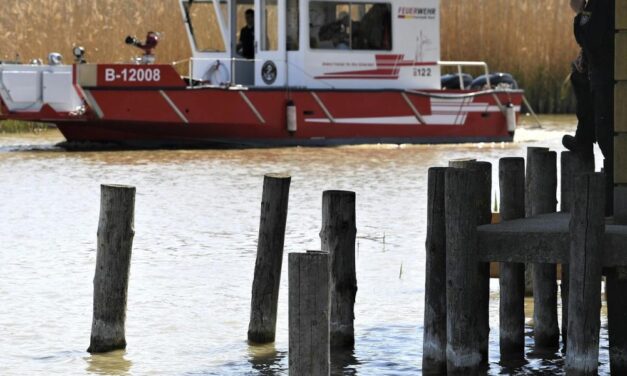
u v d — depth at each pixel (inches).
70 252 1947.6
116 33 4220.0
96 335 1386.6
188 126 3339.1
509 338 1370.6
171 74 3307.1
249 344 1417.3
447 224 1150.3
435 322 1251.2
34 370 1318.9
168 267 1828.2
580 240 1102.4
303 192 2596.0
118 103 3277.6
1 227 2171.5
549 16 4628.4
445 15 4589.1
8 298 1627.7
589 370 1117.1
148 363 1344.7
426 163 3122.5
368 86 3491.6
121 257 1381.6
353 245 1378.0
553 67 4648.1
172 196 2541.8
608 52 1327.5
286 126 3412.9
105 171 2935.5
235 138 3405.5
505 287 1368.1
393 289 1679.4
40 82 3307.1
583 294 1107.3
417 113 3538.4
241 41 3555.6
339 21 3449.8
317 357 1045.8
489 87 3644.2
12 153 3302.2
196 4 3577.8
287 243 1996.8
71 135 3464.6
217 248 1979.6
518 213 1363.2
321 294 1042.1
